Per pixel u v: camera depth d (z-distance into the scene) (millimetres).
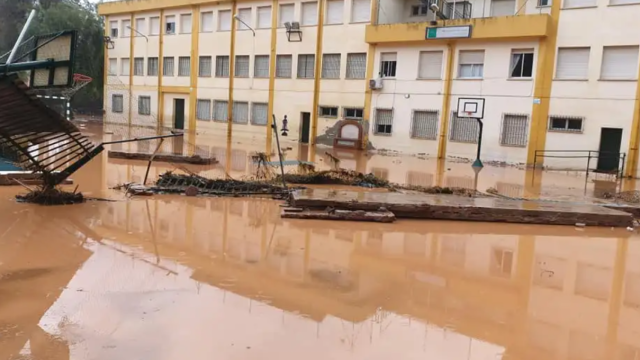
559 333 4551
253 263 6219
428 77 26688
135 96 40344
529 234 8586
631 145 21219
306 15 30781
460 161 24625
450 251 7277
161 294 4992
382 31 27188
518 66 24172
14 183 10852
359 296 5254
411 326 4539
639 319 4969
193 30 36156
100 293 4957
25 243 6684
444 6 27547
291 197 10039
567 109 22719
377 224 8812
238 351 3854
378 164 21062
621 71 21547
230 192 11219
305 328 4352
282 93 32031
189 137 31203
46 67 6871
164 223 8195
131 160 16812
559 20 22797
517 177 18828
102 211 8898
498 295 5527
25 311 4473
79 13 46062
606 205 10945
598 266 6832
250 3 33125
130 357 3693
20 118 8031
